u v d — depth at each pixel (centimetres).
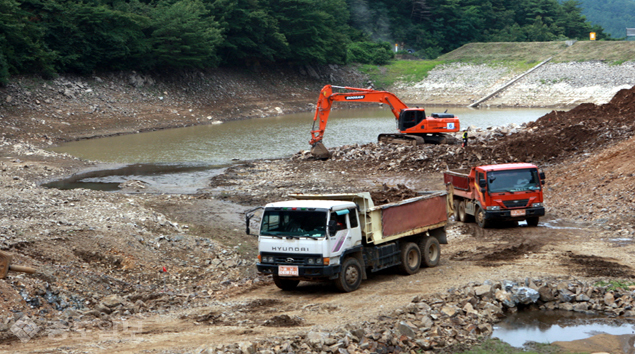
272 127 6384
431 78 10762
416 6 14438
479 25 14762
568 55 10044
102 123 5831
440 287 1340
